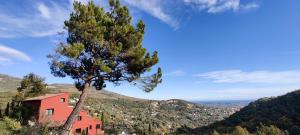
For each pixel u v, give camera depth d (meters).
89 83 20.66
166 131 102.56
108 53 19.78
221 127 98.25
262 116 96.31
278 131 70.31
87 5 19.73
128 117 111.38
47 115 31.55
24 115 32.50
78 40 19.52
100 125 51.75
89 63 20.23
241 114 110.25
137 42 20.86
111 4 21.27
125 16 21.25
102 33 19.38
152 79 21.17
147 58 20.66
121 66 20.89
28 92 38.88
